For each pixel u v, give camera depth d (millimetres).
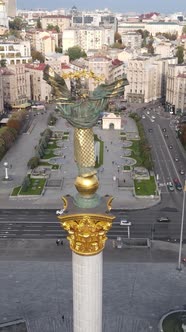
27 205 155875
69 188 173125
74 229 45375
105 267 111812
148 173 187250
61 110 43781
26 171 193250
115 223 140500
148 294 100062
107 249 123312
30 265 113562
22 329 87438
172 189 170625
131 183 176625
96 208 45344
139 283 104438
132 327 89188
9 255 120312
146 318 91875
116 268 111375
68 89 44594
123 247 123938
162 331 86312
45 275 108562
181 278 106938
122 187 171500
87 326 48469
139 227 138125
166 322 89250
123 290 101375
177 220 143750
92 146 44625
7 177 181375
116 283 104250
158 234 133500
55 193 167500
